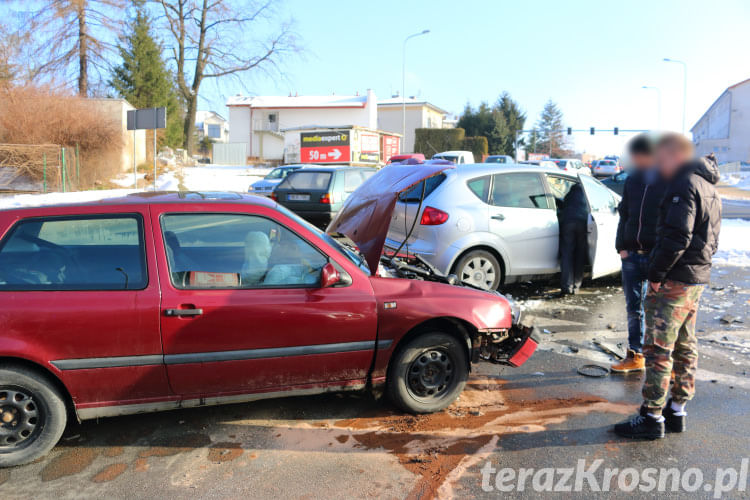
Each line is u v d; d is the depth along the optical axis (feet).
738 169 174.09
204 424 12.56
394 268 15.57
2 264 10.77
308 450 11.49
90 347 10.73
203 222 11.81
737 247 37.60
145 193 13.28
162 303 11.00
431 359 13.01
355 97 178.70
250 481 10.36
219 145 149.69
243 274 11.79
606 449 11.73
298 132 119.03
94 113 78.18
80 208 11.35
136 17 154.10
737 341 18.72
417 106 191.31
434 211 21.86
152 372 11.14
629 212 15.42
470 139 179.32
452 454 11.40
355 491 10.10
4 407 10.66
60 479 10.37
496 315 13.21
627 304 15.98
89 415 11.08
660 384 11.89
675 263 11.54
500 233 22.44
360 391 14.42
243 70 138.41
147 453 11.33
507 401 14.01
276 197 44.37
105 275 11.09
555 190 24.43
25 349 10.38
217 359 11.40
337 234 16.92
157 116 56.44
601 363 16.74
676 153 11.33
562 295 24.94
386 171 18.74
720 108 219.61
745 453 11.64
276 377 11.94
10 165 68.13
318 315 11.85
